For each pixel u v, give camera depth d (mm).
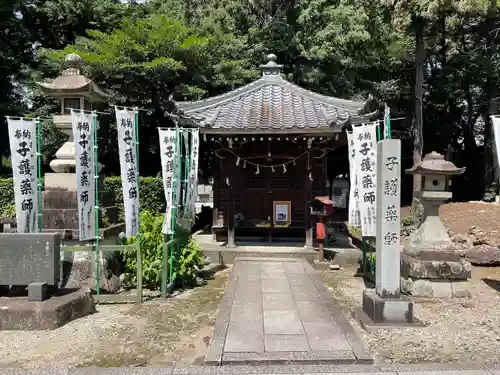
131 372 4562
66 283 7477
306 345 5223
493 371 4609
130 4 21625
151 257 8039
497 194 19562
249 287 8055
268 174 12188
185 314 6609
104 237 7613
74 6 19156
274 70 13531
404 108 23953
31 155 6918
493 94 21172
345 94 20453
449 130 25000
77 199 7082
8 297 6309
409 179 25594
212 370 4609
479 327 6082
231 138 10742
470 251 10859
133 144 7250
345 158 25062
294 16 20203
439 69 24859
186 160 8922
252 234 12648
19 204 6746
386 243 6137
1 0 18203
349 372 4574
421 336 5691
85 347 5305
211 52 18125
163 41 16234
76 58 8156
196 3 19359
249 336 5520
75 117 6746
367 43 20141
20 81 18797
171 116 10859
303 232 12344
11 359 4938
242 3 19266
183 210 8758
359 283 8742
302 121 10500
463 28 21656
